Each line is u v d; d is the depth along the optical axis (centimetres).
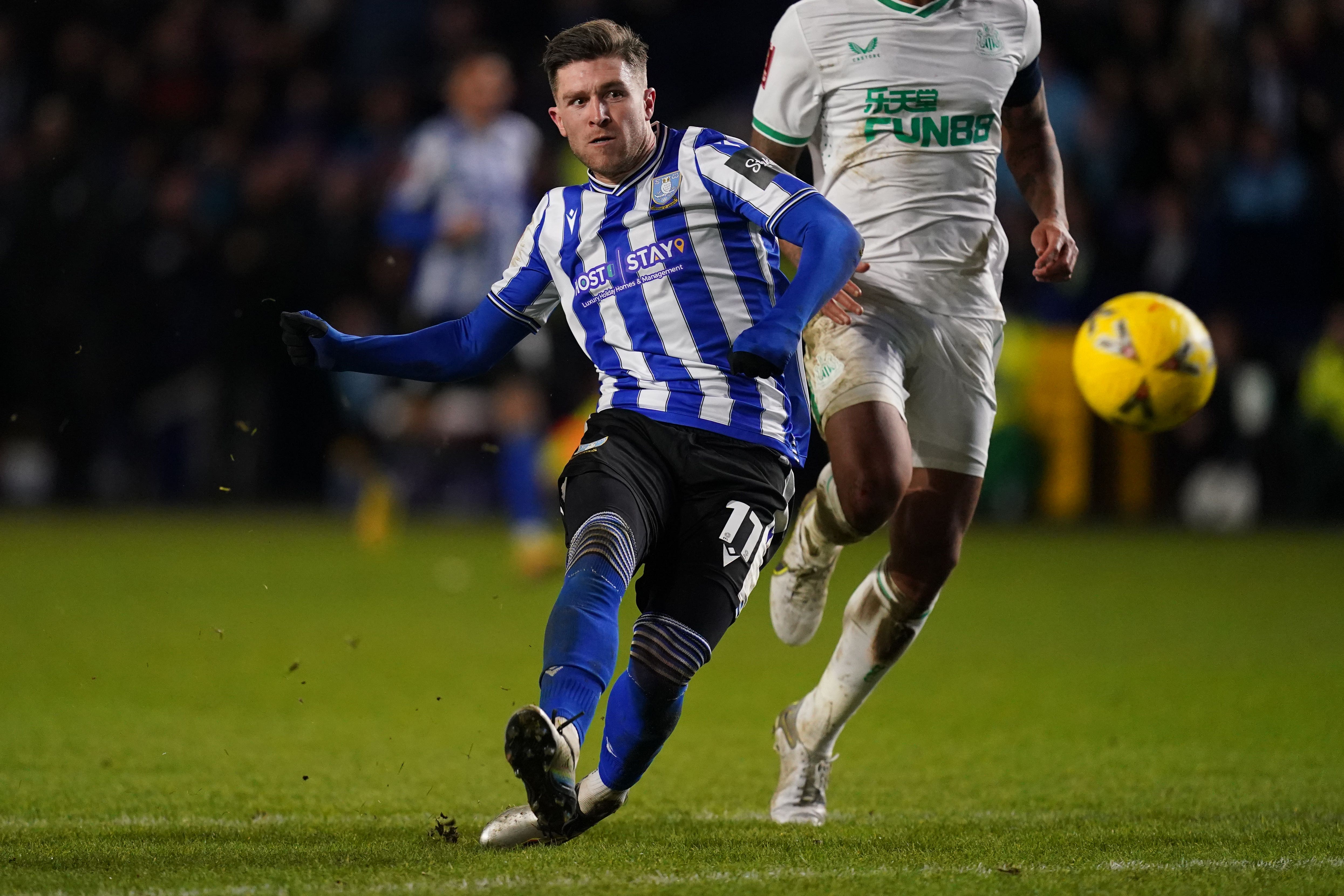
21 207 5372
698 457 1322
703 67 6556
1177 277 5478
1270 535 5191
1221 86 5706
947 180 1541
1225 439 5544
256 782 1689
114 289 5434
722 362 1344
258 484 5859
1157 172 5672
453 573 3850
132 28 6431
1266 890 1190
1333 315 5469
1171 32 6103
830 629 3100
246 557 4184
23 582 3588
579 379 5303
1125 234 5522
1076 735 2019
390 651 2683
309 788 1658
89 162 5434
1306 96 5819
